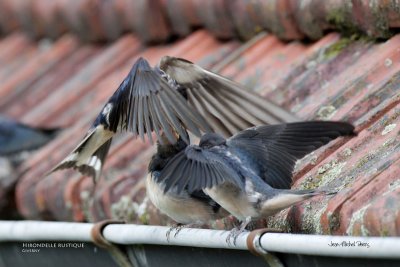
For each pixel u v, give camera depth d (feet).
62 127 43.29
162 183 26.55
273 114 28.91
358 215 22.91
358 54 32.94
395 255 20.40
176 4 43.11
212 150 25.90
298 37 36.73
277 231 23.99
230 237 24.50
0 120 45.83
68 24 51.37
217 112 29.37
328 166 26.78
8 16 56.03
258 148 26.61
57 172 36.65
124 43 46.78
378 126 27.27
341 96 30.45
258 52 37.63
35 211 36.99
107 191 33.06
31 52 52.90
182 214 27.61
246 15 39.14
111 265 30.37
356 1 32.58
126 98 27.30
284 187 26.27
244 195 24.80
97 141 29.19
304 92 32.78
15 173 39.01
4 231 32.89
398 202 22.34
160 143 27.76
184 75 29.60
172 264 27.91
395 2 30.86
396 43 31.45
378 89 29.43
